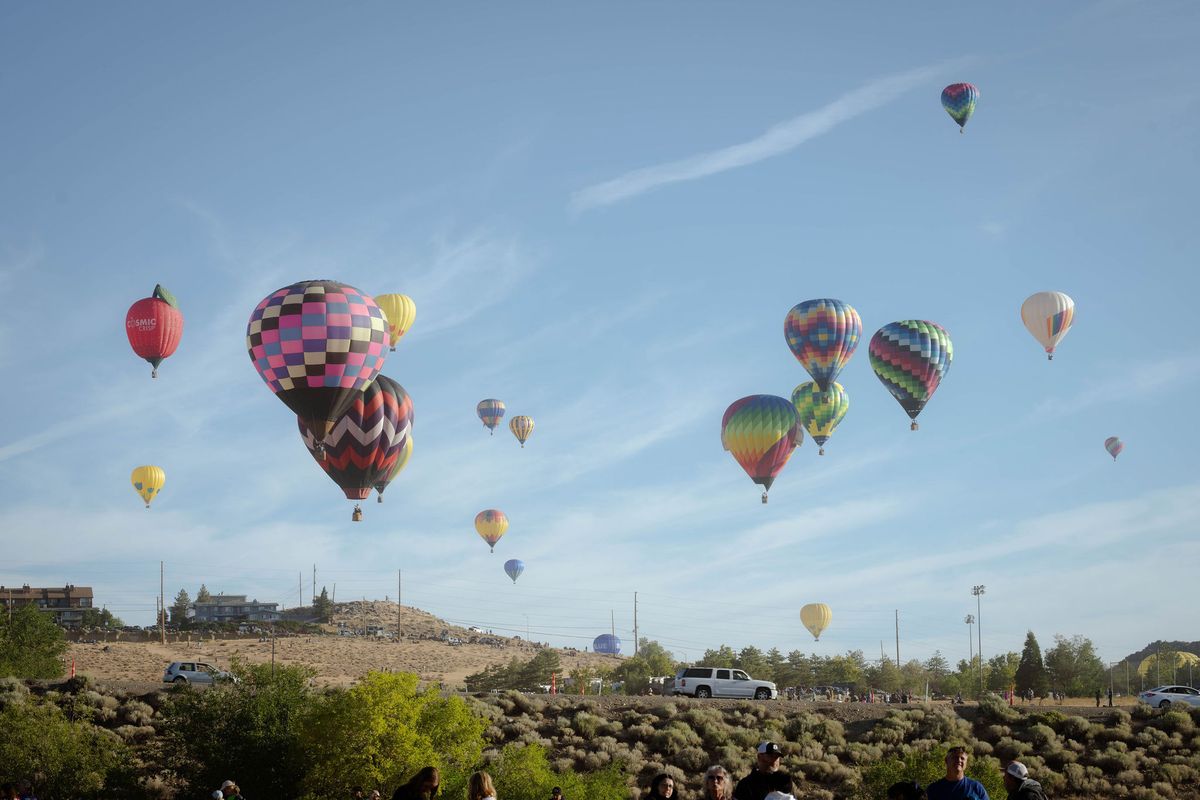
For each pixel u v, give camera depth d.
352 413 56.91
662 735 54.84
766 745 13.00
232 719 43.88
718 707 60.84
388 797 37.59
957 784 13.29
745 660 137.12
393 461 58.75
